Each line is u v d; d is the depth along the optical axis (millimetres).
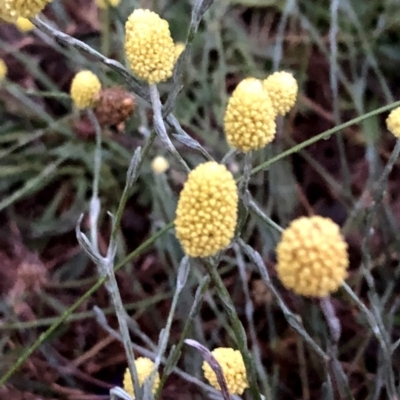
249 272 170
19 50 208
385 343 110
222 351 91
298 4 215
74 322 172
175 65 91
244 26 215
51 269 183
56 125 186
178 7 209
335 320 76
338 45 209
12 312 155
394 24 200
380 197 110
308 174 191
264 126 80
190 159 180
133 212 188
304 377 149
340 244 62
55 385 158
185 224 66
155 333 166
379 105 199
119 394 87
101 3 172
